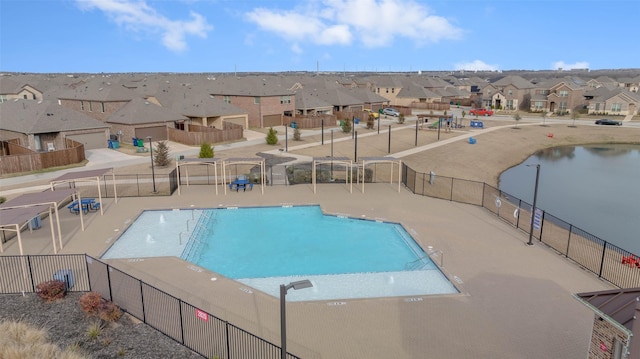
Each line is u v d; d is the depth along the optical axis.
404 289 20.47
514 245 25.28
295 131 62.47
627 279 21.23
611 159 63.44
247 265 23.58
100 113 67.50
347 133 69.81
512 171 54.94
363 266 23.41
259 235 27.83
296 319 17.28
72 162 44.69
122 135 57.69
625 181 50.81
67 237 25.84
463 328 16.69
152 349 15.09
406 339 15.95
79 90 74.50
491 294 19.41
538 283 20.50
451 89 150.88
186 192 36.25
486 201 36.47
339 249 25.70
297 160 48.41
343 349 15.30
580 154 66.81
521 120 97.25
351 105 92.56
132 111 58.38
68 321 16.70
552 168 57.25
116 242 25.73
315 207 33.03
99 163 45.62
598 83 139.88
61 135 50.44
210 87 82.12
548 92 117.06
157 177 40.59
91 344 15.29
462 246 25.03
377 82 130.50
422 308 18.22
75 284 19.56
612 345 12.12
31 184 37.31
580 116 103.19
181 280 20.59
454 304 18.53
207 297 18.98
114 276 20.59
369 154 53.97
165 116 59.91
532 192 45.50
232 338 15.77
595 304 12.63
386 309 18.12
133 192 35.94
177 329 16.23
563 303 18.62
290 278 21.84
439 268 22.12
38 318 16.88
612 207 40.84
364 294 20.05
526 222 30.56
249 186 38.06
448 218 30.06
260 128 74.06
